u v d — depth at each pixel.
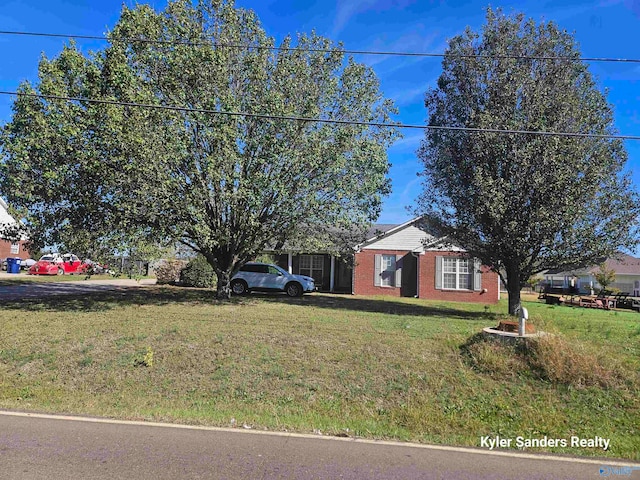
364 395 7.75
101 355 9.37
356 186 15.70
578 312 18.45
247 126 15.23
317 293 24.97
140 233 13.79
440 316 14.73
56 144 12.40
